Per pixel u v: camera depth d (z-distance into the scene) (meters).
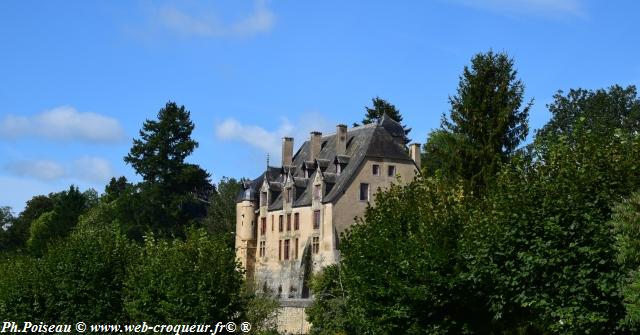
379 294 26.53
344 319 40.31
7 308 42.59
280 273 75.69
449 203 27.45
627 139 22.83
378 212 28.56
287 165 81.19
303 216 73.38
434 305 25.92
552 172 23.30
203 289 33.03
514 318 28.62
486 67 39.12
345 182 69.50
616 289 20.77
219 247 34.50
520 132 38.69
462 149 38.09
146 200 85.69
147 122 89.38
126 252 40.34
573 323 21.64
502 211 23.91
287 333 47.09
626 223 19.64
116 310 38.84
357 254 28.03
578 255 21.53
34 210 118.94
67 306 39.22
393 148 72.38
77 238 41.38
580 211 21.58
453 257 25.84
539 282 22.78
